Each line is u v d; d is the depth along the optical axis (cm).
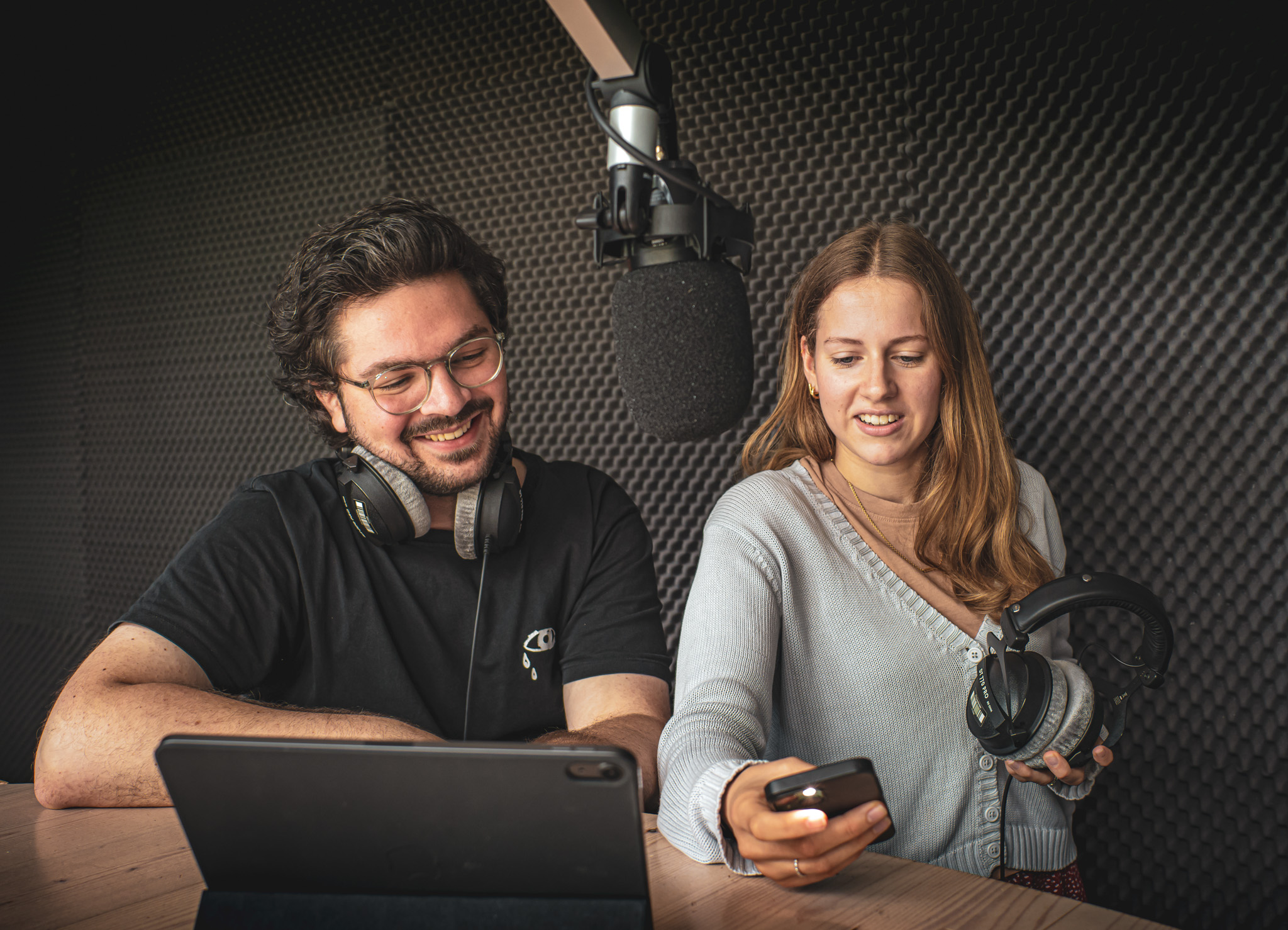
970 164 174
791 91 191
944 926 65
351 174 254
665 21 204
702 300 93
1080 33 162
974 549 121
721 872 76
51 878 75
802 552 117
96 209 305
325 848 58
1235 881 158
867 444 118
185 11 278
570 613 132
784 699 117
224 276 279
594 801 54
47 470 322
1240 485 156
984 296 174
